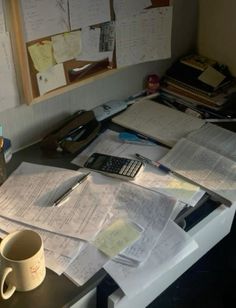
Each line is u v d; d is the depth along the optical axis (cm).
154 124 143
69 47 127
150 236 100
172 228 102
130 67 153
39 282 88
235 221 159
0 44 112
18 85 121
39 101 127
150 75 162
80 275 91
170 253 96
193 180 117
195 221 112
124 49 143
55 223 102
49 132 138
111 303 93
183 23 162
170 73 165
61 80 129
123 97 159
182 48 169
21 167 122
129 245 97
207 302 158
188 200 111
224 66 164
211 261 170
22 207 107
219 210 114
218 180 118
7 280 85
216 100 153
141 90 164
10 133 128
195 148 129
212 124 145
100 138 137
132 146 133
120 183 116
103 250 96
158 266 94
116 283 92
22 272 83
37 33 117
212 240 125
